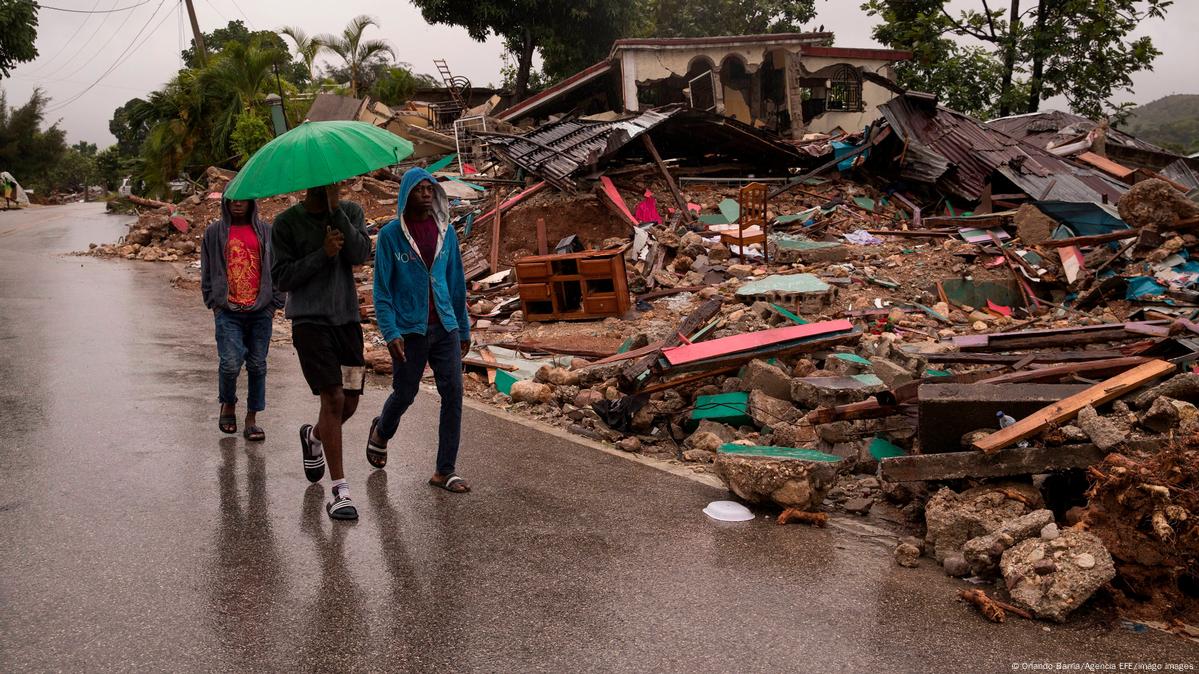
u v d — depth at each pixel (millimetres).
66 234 23500
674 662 3174
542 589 3746
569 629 3398
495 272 13750
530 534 4383
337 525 4387
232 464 5289
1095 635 3465
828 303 10352
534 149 15578
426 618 3449
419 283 4691
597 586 3797
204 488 4840
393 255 4633
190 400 6754
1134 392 4711
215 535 4191
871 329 9820
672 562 4098
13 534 4078
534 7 34594
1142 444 4051
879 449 5629
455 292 4996
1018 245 13406
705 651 3260
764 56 25969
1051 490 4512
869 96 27422
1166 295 10766
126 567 3791
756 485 4801
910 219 16016
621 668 3121
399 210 4641
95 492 4688
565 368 8109
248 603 3514
